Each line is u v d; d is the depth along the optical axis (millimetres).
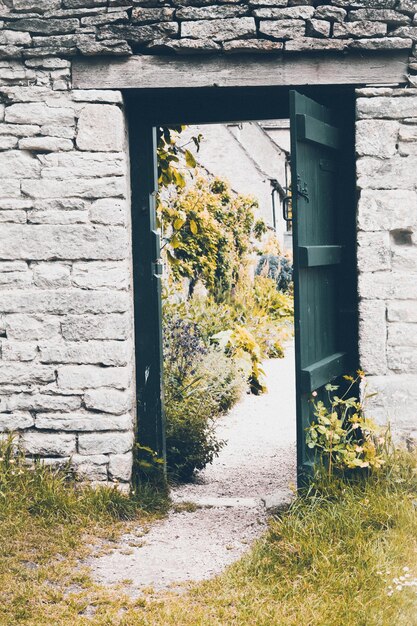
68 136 5660
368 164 5547
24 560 4762
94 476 5707
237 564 4711
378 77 5562
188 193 13570
